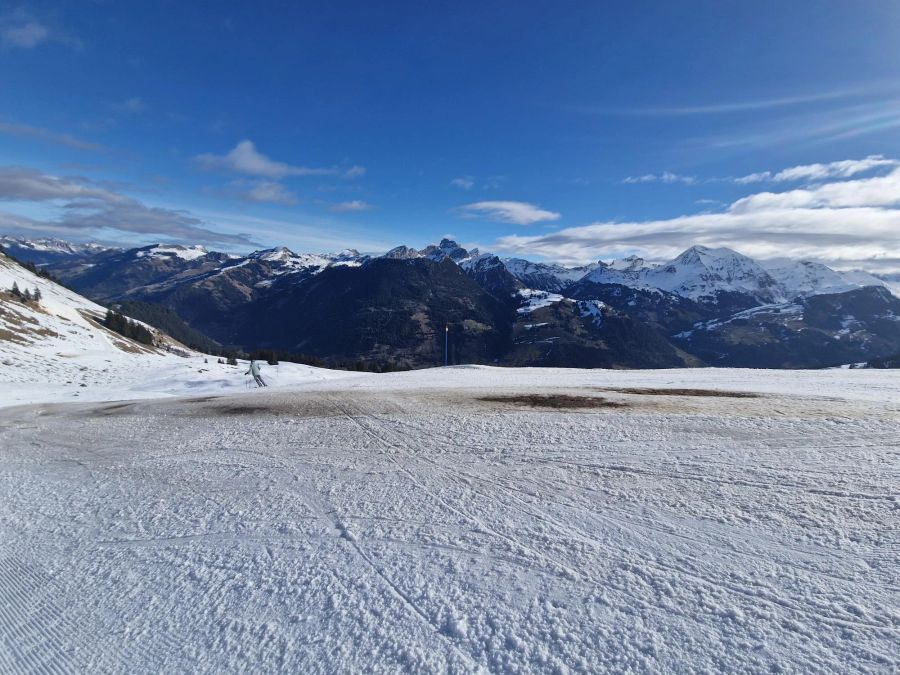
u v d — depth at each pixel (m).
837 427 9.60
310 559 6.06
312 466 9.38
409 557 5.91
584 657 4.18
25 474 10.70
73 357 47.22
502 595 5.06
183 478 9.34
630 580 5.12
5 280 83.81
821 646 4.04
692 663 4.02
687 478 7.57
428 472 8.61
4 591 6.08
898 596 4.55
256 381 35.72
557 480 7.87
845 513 6.12
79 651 4.91
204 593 5.61
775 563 5.23
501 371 29.03
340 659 4.42
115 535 7.25
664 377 21.34
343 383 24.86
